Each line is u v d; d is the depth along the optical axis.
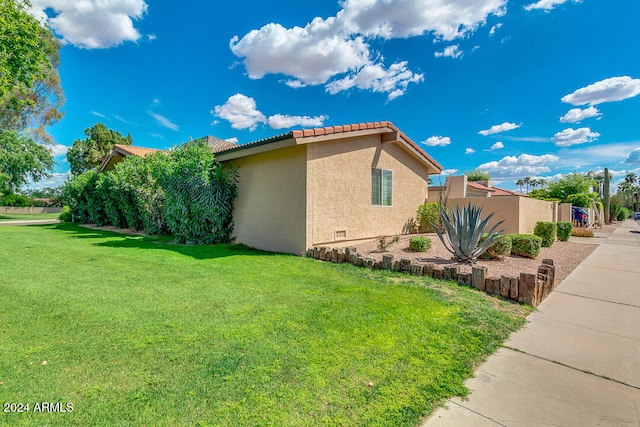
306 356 3.11
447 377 2.88
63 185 22.61
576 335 3.93
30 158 28.06
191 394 2.47
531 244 8.53
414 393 2.62
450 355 3.28
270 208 9.84
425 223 12.82
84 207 19.98
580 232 17.27
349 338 3.54
